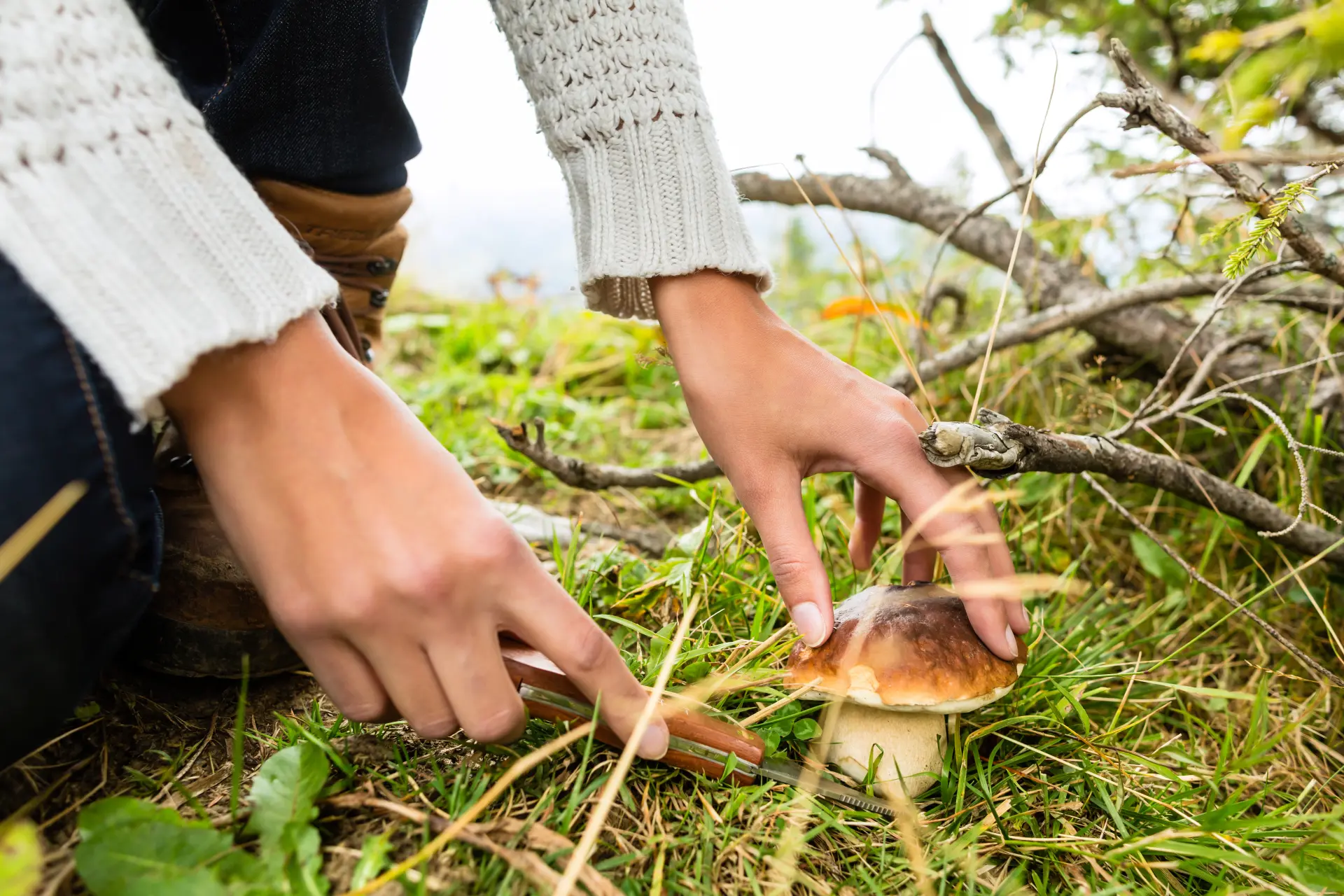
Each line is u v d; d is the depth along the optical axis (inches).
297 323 9.6
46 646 9.1
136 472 9.6
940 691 11.8
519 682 10.8
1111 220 20.9
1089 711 15.2
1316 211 18.9
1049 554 18.7
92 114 8.8
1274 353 19.5
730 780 11.9
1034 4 20.3
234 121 14.0
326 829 10.7
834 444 12.1
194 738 12.5
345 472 9.4
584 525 19.5
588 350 31.7
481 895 10.0
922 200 22.6
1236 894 10.8
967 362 19.7
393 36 14.7
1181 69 18.4
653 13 12.8
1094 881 11.6
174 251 8.9
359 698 9.9
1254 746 13.0
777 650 13.5
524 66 13.4
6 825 9.4
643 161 12.6
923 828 11.8
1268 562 18.0
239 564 12.5
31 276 8.5
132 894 8.9
